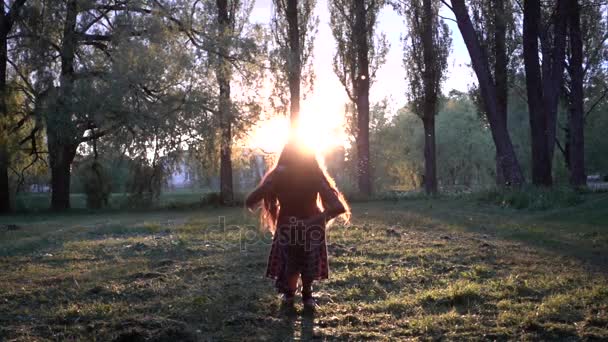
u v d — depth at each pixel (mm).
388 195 30438
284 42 34125
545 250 10578
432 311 6363
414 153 68688
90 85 26516
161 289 7543
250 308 6582
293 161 6582
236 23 31469
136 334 5508
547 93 28000
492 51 35469
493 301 6688
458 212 20016
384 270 8672
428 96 38781
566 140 42344
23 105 29375
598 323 5727
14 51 28531
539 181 24141
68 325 6051
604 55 39938
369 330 5754
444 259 9711
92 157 31656
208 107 28391
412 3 38250
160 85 27656
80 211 28688
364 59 36188
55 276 8711
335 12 36594
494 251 10469
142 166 28984
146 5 28875
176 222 18594
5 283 8180
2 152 29031
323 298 7008
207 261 9820
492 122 24328
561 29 27594
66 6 27891
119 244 12570
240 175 33781
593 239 12055
